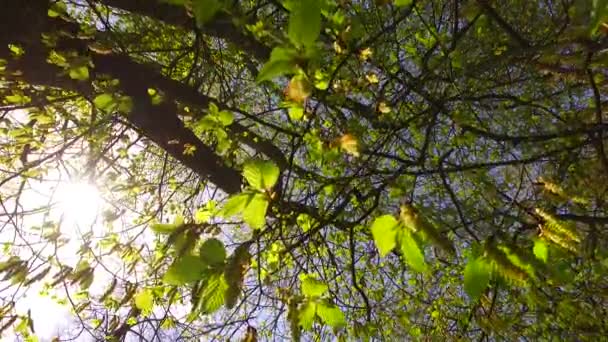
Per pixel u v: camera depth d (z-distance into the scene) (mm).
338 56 1772
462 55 2816
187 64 5863
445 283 5023
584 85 2461
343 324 1350
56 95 4699
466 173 2803
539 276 1584
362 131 2527
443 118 4316
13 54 3959
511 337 3398
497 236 1189
